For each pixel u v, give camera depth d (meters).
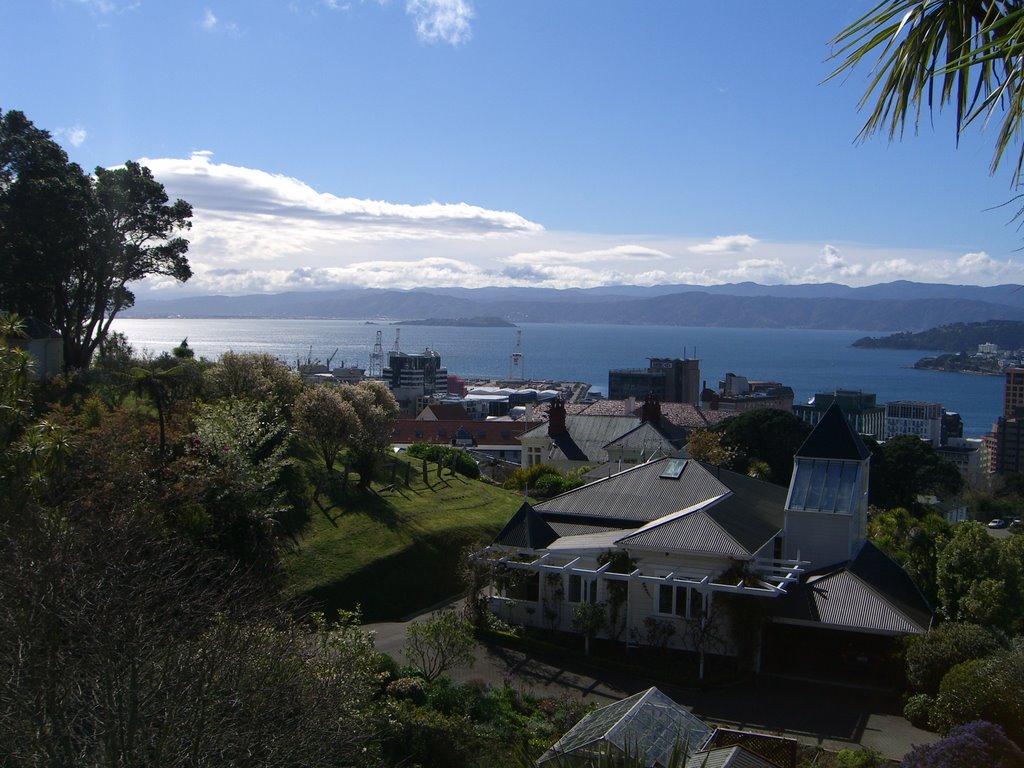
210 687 12.92
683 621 29.61
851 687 27.62
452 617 25.69
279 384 48.06
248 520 27.42
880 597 28.95
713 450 59.28
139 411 40.38
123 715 12.71
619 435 69.25
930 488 70.75
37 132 48.50
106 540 16.19
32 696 12.60
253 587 19.00
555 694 26.27
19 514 18.70
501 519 45.28
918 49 6.33
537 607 31.97
